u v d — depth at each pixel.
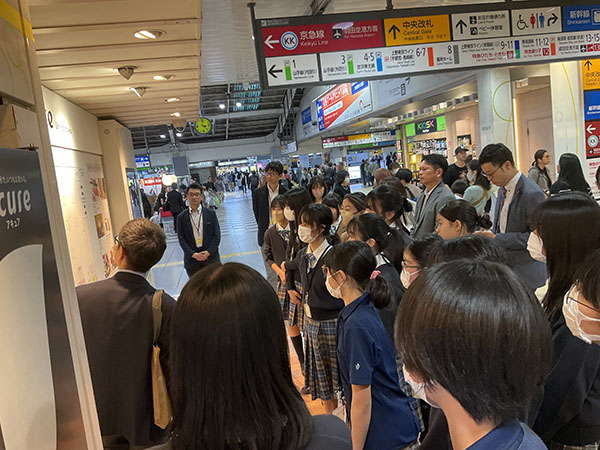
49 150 1.49
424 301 0.61
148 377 1.65
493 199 4.85
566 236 1.34
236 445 0.71
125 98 4.36
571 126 6.45
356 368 1.55
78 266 3.74
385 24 3.94
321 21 3.85
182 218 4.61
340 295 1.79
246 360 0.71
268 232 3.80
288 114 25.86
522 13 4.12
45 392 1.07
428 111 12.21
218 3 5.71
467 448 0.60
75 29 2.49
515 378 0.56
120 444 1.68
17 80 1.33
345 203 3.13
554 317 1.29
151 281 7.18
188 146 32.34
